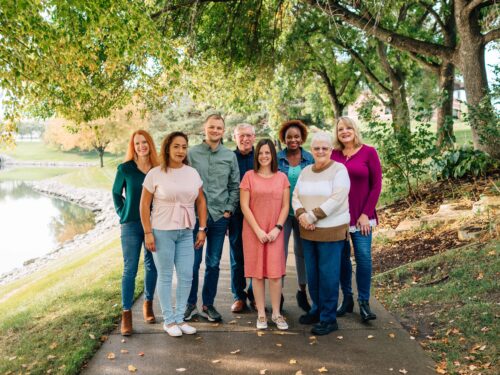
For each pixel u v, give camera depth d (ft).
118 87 34.37
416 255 20.27
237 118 98.53
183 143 13.87
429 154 29.89
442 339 12.99
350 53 53.57
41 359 12.89
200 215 14.89
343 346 13.11
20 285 30.68
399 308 15.60
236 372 11.82
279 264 14.49
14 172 204.85
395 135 30.09
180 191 13.88
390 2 37.52
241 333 14.24
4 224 75.66
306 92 74.59
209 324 15.03
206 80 44.01
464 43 31.19
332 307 13.97
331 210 13.60
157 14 35.19
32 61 20.45
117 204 14.62
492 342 12.26
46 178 165.27
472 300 14.71
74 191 118.62
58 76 21.43
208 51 42.52
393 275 18.48
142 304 17.10
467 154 30.53
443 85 41.55
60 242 60.39
